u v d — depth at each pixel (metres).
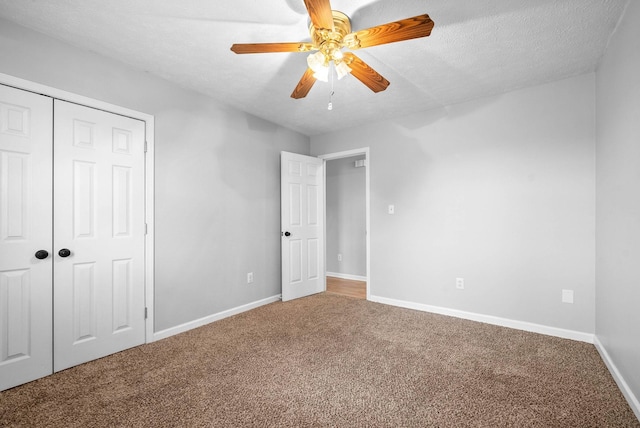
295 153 4.06
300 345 2.45
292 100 3.08
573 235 2.55
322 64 1.78
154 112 2.56
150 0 1.66
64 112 2.07
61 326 2.04
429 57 2.25
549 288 2.65
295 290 3.88
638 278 1.56
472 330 2.75
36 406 1.65
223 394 1.77
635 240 1.60
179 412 1.60
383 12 1.75
